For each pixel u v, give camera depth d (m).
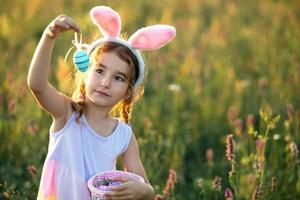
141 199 2.75
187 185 4.76
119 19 2.86
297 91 5.84
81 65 2.77
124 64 2.80
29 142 4.65
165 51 7.45
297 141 4.84
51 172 2.80
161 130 5.30
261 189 3.70
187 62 6.69
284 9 9.59
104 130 2.87
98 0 8.96
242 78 6.96
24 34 7.46
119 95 2.81
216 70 6.88
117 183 2.79
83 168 2.79
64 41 7.01
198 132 5.64
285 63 6.98
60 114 2.79
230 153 3.60
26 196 3.75
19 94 5.07
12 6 8.21
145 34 2.87
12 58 6.48
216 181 3.73
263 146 3.90
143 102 5.35
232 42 8.02
